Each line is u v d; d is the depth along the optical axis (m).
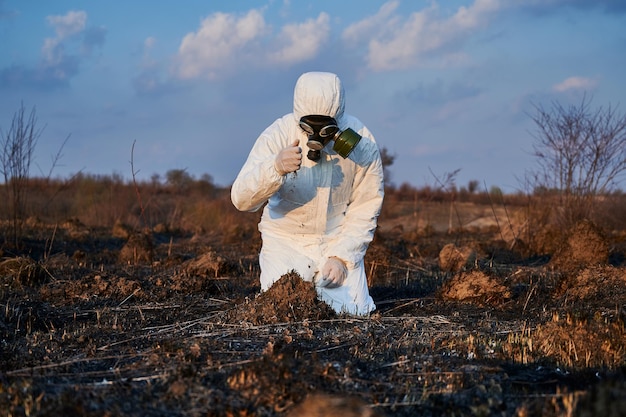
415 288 8.01
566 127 13.67
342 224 6.39
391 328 5.57
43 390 3.97
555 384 4.13
